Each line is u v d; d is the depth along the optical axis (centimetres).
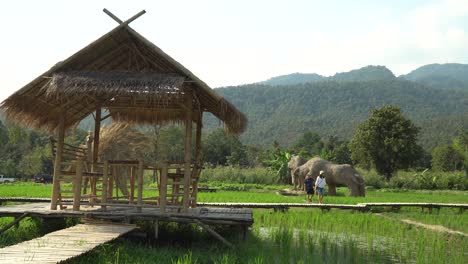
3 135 6347
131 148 1898
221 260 811
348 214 1716
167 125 1455
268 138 14475
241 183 4653
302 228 1289
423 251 956
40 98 1096
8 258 651
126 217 1003
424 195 3628
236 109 1098
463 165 6475
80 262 732
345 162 7619
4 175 5866
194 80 1032
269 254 896
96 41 1027
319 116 17150
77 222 1155
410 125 5756
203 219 998
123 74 1043
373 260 893
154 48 1034
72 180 1088
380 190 4578
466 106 19038
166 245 1009
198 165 1271
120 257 805
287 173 4709
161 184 1032
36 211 1030
